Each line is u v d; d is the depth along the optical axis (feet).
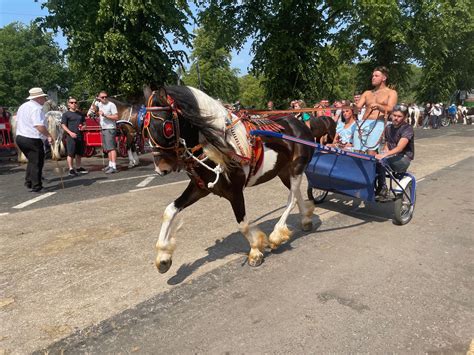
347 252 14.60
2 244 15.40
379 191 17.17
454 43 84.69
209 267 13.32
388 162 17.40
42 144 24.08
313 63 42.78
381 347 9.09
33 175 23.80
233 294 11.54
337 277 12.54
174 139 10.61
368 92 17.87
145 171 30.99
